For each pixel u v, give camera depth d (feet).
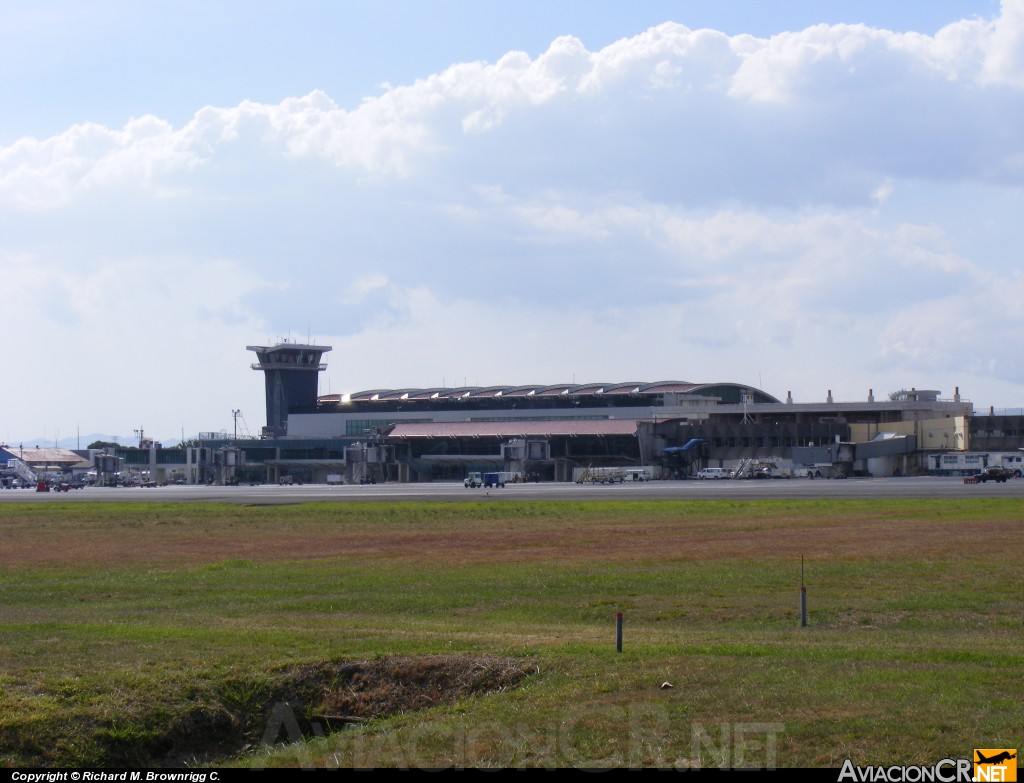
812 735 68.33
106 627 111.24
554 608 128.06
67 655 95.81
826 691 76.69
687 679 81.87
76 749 76.95
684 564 166.50
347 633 105.50
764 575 151.02
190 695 85.30
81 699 83.20
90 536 234.58
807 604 126.31
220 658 93.45
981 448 638.94
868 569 154.92
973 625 111.55
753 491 398.01
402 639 100.83
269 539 222.69
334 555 190.08
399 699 86.22
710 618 119.65
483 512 293.23
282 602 134.82
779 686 78.64
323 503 345.92
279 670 90.38
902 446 642.22
